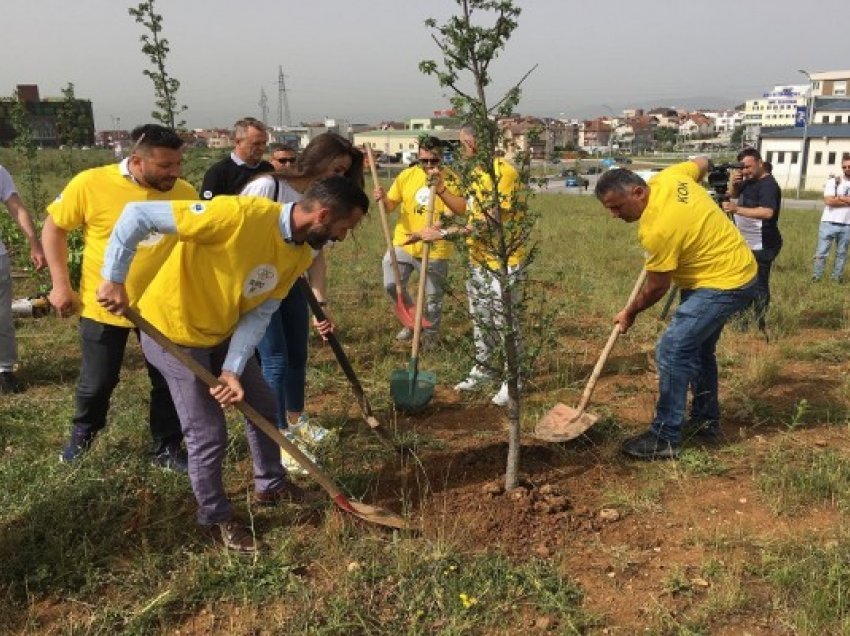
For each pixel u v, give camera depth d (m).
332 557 3.35
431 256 6.20
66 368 5.82
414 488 3.98
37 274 7.65
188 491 3.87
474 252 3.80
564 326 7.31
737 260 4.10
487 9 3.19
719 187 6.71
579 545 3.48
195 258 2.99
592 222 17.69
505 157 4.05
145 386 5.35
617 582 3.22
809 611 2.96
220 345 3.33
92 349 3.84
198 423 3.20
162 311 3.11
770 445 4.52
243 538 3.37
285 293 3.24
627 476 4.14
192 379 3.16
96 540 3.41
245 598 3.04
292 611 3.01
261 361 4.16
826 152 46.75
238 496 3.86
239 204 2.91
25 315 7.27
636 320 7.42
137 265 3.46
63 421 4.69
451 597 3.06
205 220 2.84
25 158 11.67
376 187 5.97
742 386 5.50
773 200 6.54
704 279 4.14
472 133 3.51
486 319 4.84
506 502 3.78
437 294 6.29
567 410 4.59
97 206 3.67
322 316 4.30
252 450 3.68
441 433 4.73
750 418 4.96
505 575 3.20
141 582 3.15
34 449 4.34
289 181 3.88
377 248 12.61
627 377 5.81
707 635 2.88
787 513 3.73
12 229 8.95
